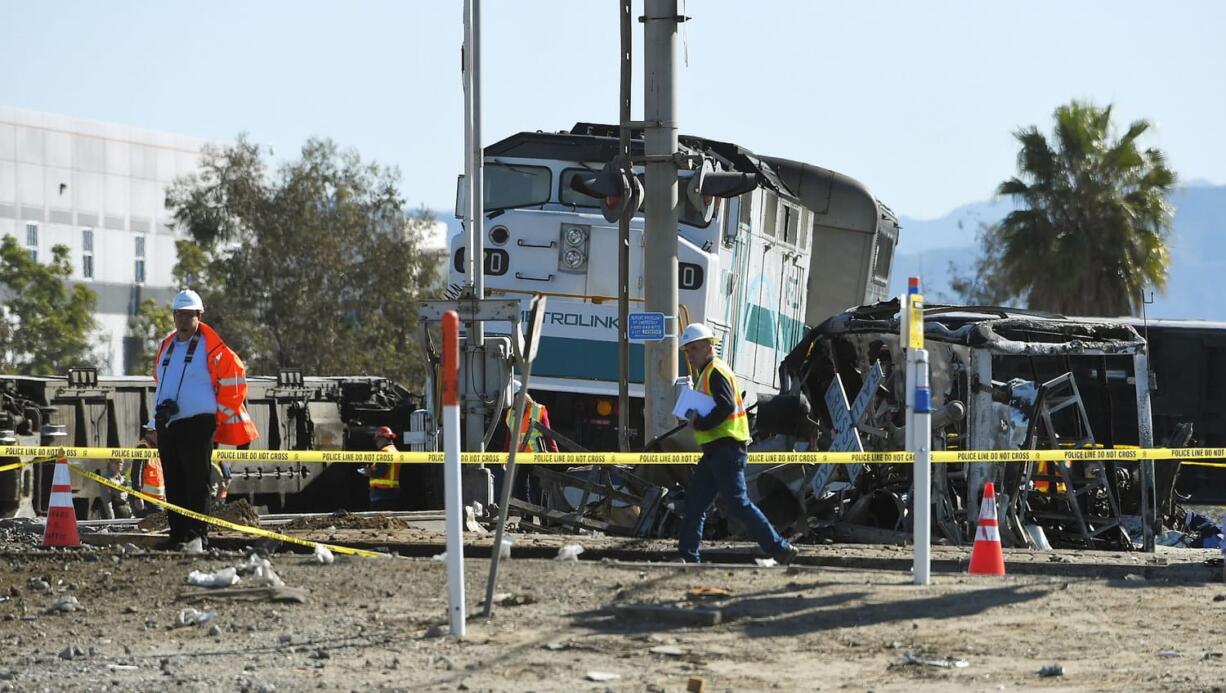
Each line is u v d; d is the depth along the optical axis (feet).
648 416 123.34
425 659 56.39
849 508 106.22
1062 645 59.88
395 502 191.83
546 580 73.67
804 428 110.42
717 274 144.46
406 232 452.76
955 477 106.32
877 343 112.78
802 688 52.13
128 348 556.92
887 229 198.18
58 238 531.91
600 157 151.12
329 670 54.80
